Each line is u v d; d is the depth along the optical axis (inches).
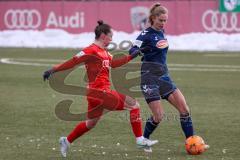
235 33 4020.7
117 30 4092.0
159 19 1121.4
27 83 2359.7
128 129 1433.3
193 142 1147.9
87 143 1270.9
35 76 2605.8
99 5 4121.6
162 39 1128.2
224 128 1451.8
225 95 2050.9
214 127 1464.1
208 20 4045.3
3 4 4224.9
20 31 4224.9
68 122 1525.6
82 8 4146.2
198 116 1625.2
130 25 4084.6
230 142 1282.0
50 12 4178.2
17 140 1300.4
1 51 3878.0
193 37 4065.0
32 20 4205.2
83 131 1114.7
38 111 1694.1
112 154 1161.4
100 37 1093.1
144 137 1163.3
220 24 4033.0
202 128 1450.5
